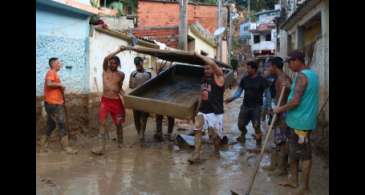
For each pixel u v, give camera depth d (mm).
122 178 6758
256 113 9016
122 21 21078
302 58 5738
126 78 13609
